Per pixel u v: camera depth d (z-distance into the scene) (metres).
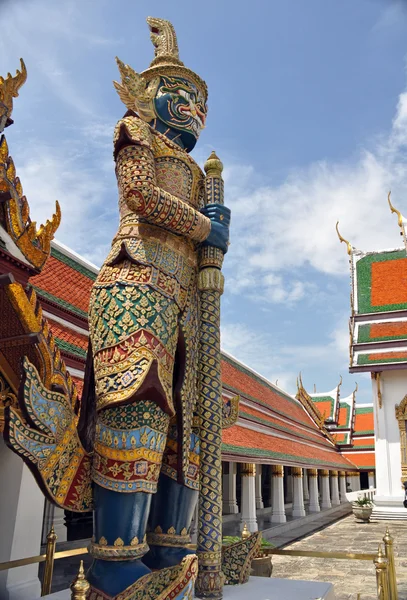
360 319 32.09
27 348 4.21
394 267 33.91
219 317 5.28
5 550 6.18
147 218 4.45
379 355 29.77
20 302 3.90
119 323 4.22
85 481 4.03
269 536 18.77
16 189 4.80
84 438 4.37
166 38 5.88
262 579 6.08
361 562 13.46
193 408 4.93
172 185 4.95
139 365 4.01
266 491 33.66
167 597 3.79
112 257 4.60
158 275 4.47
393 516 26.38
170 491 4.64
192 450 4.88
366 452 41.06
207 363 5.09
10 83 4.96
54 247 11.23
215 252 5.16
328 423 42.97
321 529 22.09
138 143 4.50
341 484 37.84
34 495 6.66
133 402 3.97
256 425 20.50
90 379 4.54
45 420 3.70
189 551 4.62
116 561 3.83
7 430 3.46
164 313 4.37
